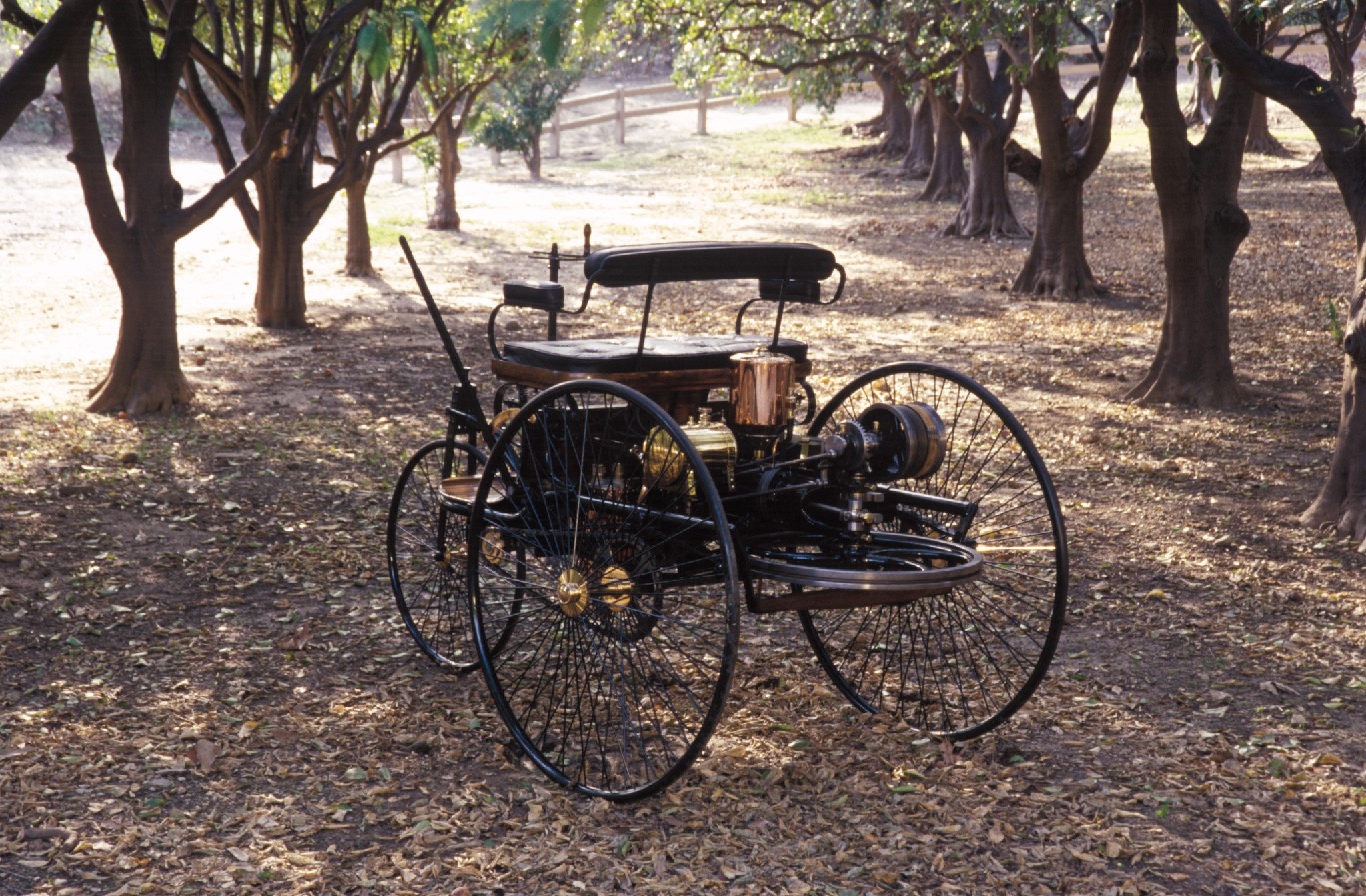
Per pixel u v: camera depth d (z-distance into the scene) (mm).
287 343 13055
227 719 4566
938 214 25344
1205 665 5168
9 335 13133
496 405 4926
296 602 5871
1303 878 3531
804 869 3561
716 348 4523
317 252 20266
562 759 4164
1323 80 7066
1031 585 6156
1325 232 20500
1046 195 16438
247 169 10148
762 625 5582
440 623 5480
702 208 26344
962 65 21109
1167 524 7195
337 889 3447
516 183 31062
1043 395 10789
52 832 3699
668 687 4875
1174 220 10156
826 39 20359
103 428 9164
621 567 4191
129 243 9633
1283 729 4539
